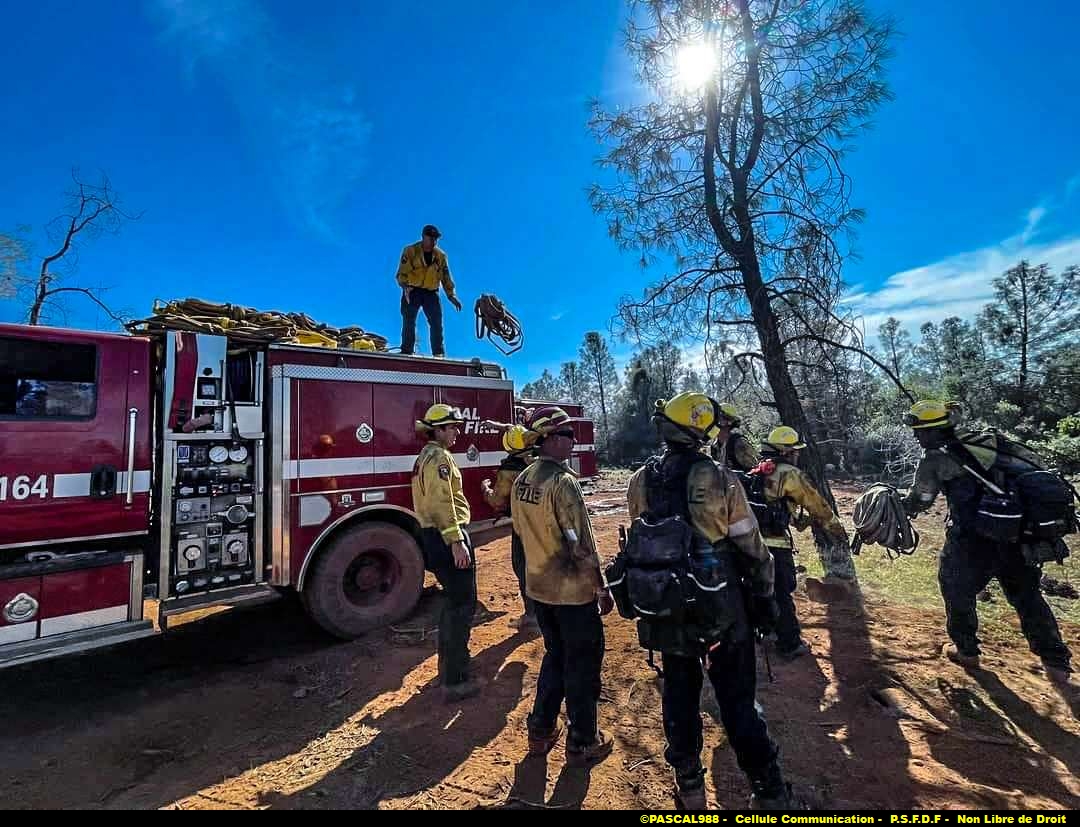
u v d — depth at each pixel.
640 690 3.63
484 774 2.80
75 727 3.46
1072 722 3.08
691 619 2.22
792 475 3.94
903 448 8.59
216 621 5.55
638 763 2.86
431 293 8.59
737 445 4.34
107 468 3.92
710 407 2.48
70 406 3.86
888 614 4.81
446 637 3.66
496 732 3.22
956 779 2.61
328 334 6.41
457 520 3.68
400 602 5.17
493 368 6.50
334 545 4.86
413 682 3.95
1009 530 3.39
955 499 3.70
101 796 2.71
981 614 4.64
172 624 5.45
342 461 5.00
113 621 3.78
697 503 2.36
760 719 2.33
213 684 4.07
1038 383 22.89
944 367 28.52
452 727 3.29
